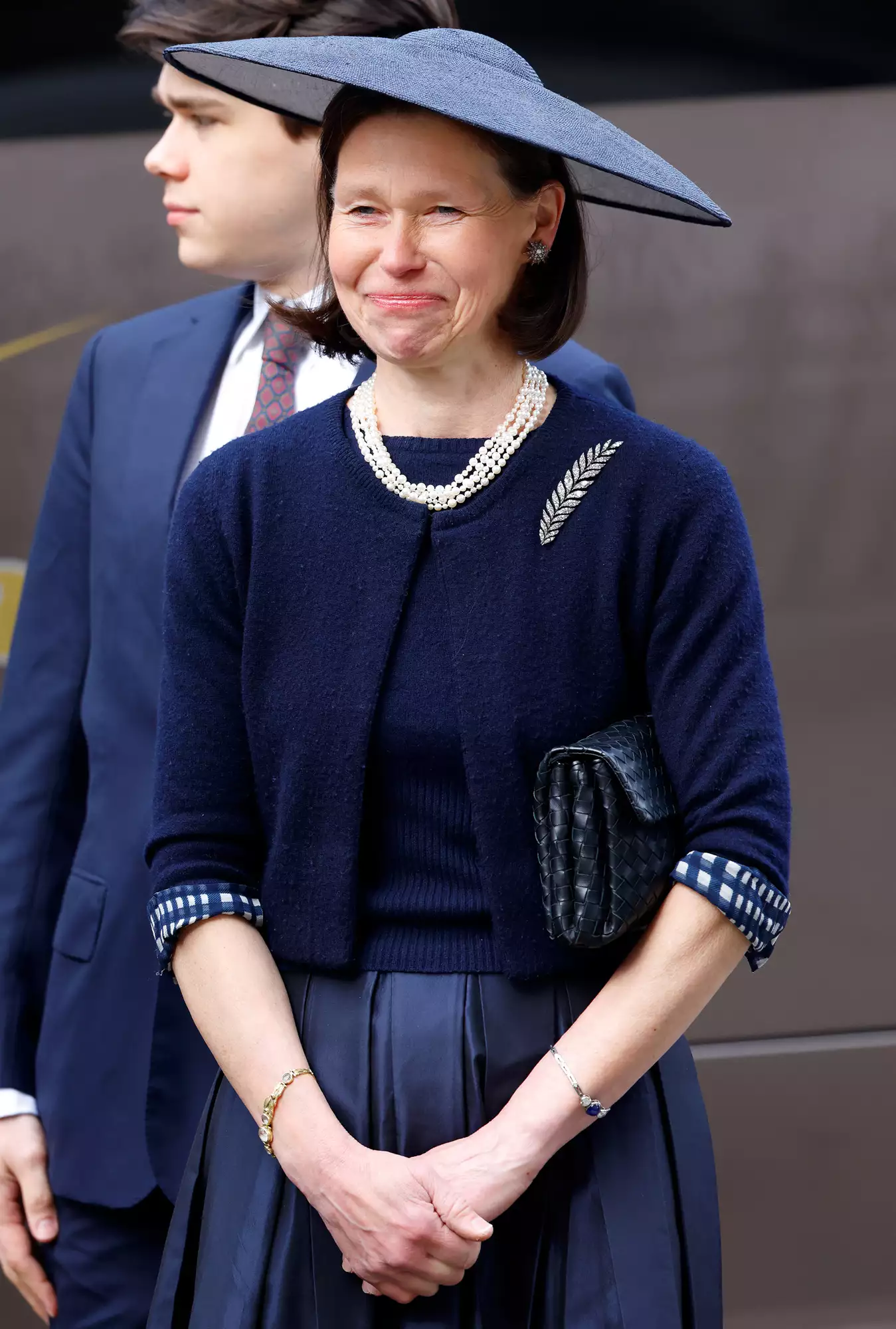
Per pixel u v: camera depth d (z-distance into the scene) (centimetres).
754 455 980
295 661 531
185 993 545
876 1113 998
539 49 936
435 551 521
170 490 716
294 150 704
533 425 536
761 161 959
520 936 518
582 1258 520
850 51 943
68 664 757
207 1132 576
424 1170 497
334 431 545
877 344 973
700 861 508
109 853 717
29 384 977
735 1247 1000
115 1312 726
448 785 523
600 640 519
